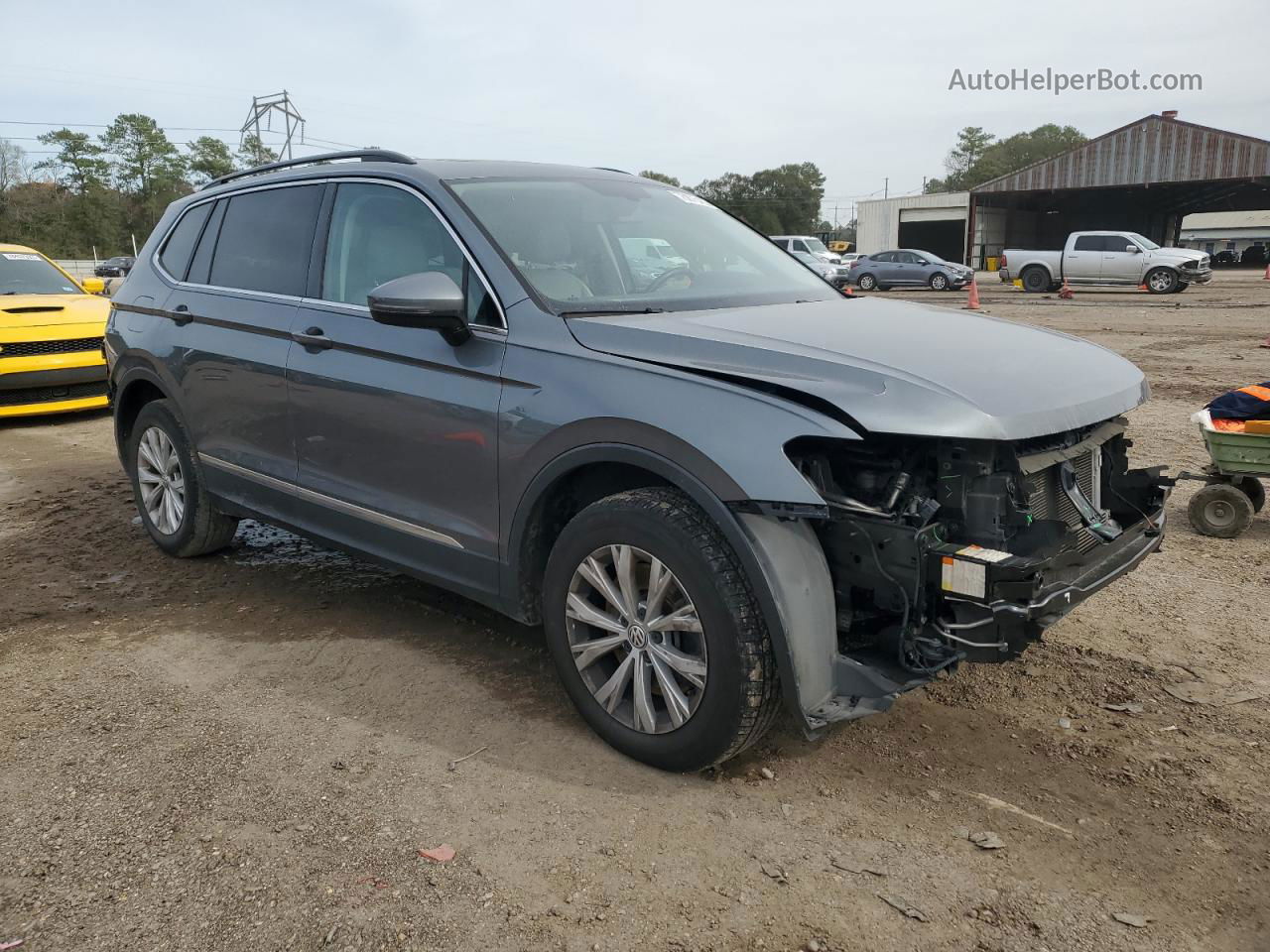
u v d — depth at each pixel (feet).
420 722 10.68
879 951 7.21
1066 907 7.68
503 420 10.19
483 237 10.98
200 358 14.46
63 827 8.74
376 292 10.11
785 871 8.12
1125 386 10.21
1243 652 12.34
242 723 10.68
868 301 12.73
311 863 8.21
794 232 339.77
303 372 12.55
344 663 12.22
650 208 13.44
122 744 10.23
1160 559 15.92
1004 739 10.26
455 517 10.98
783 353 9.04
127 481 22.53
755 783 9.42
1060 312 63.36
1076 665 11.99
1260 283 104.32
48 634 13.32
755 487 8.26
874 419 8.20
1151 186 145.89
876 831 8.67
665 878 8.04
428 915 7.59
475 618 13.73
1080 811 8.97
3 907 7.71
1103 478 11.22
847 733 10.37
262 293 13.74
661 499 9.18
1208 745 10.11
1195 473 20.56
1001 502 8.50
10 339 28.58
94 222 318.04
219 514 15.83
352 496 12.23
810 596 8.54
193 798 9.19
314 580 15.42
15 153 316.81
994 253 171.22
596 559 9.72
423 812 8.95
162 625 13.60
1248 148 134.31
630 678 9.68
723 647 8.66
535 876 8.05
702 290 11.95
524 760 9.86
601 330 9.95
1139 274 85.97
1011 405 8.58
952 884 7.96
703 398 8.79
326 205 13.07
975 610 8.27
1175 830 8.68
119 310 16.80
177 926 7.48
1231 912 7.61
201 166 356.18
